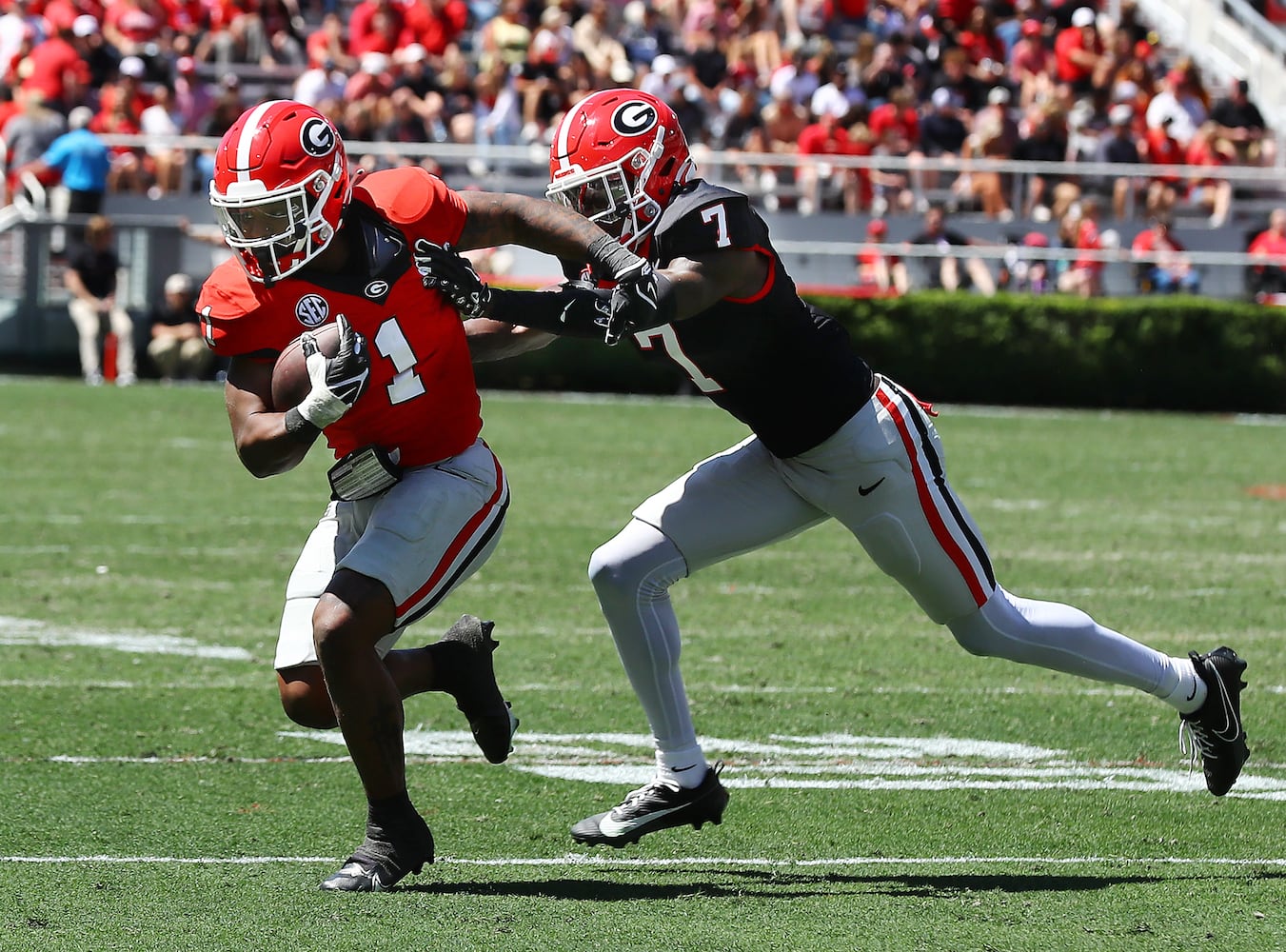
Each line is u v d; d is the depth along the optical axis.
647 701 14.73
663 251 13.65
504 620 25.02
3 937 11.92
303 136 12.57
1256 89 79.81
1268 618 25.78
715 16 74.06
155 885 13.31
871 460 14.42
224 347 13.06
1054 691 21.31
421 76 66.75
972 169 65.75
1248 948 11.98
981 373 61.19
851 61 71.25
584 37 70.31
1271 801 16.59
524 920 12.51
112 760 17.44
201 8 71.88
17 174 60.72
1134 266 66.06
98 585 26.97
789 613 26.08
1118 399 61.75
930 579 14.81
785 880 13.94
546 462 42.28
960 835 15.38
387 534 13.27
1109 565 30.19
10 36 68.19
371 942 11.88
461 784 16.89
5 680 20.81
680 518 14.74
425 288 12.79
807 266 64.81
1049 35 77.12
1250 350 61.56
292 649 13.66
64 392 54.25
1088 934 12.30
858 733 19.14
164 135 65.00
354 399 12.45
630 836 14.54
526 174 66.44
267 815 15.58
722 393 14.59
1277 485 42.00
